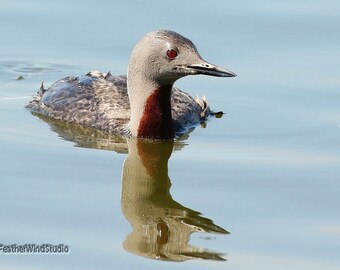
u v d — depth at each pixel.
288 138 18.20
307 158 17.22
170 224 15.02
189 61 17.39
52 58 21.88
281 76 20.77
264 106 19.70
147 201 15.80
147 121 18.03
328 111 19.36
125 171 16.67
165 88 17.89
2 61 21.69
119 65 21.55
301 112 19.38
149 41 17.58
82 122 18.59
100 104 18.78
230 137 18.33
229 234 14.62
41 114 19.17
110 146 17.78
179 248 14.32
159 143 18.06
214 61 21.31
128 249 14.15
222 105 19.81
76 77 19.62
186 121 18.73
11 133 18.17
